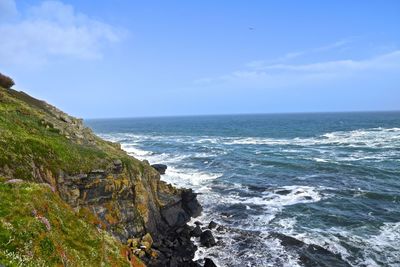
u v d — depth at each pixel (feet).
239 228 104.22
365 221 107.76
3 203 43.14
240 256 87.56
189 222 110.32
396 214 113.60
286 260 84.94
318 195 135.23
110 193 91.71
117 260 53.06
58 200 54.75
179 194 113.70
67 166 84.69
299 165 190.49
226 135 416.46
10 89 128.26
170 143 318.86
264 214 115.44
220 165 196.13
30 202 45.98
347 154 225.35
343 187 146.20
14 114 94.43
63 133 101.91
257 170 182.29
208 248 92.22
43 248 40.09
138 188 99.86
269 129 500.74
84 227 53.21
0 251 35.53
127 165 100.94
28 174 72.95
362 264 82.17
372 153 225.97
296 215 114.01
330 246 90.94
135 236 93.35
